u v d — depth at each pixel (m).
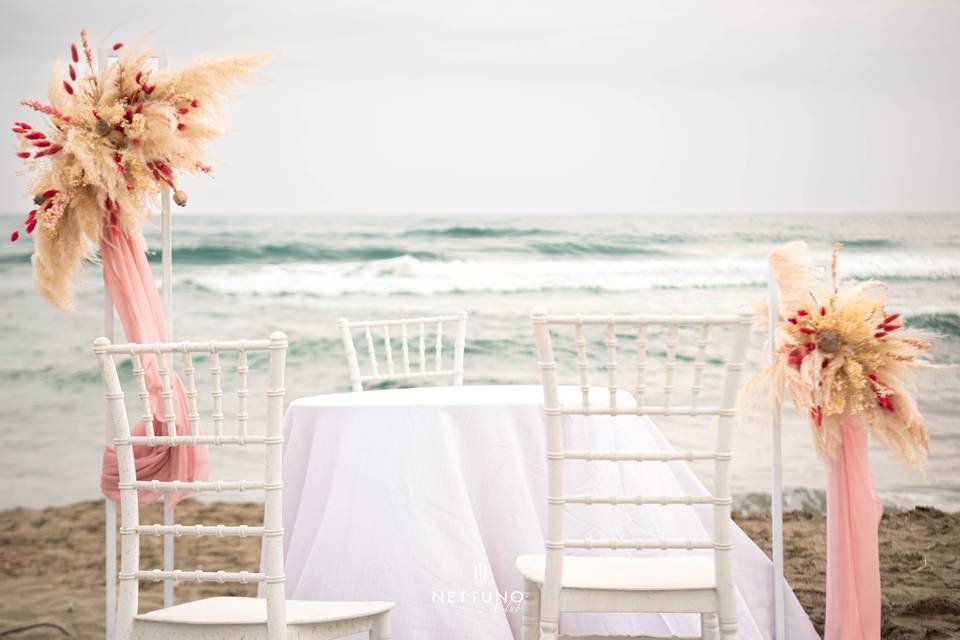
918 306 12.34
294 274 13.09
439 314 12.98
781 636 3.26
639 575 2.61
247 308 12.84
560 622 3.22
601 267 13.45
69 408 10.82
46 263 3.37
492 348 12.20
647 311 13.20
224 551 6.91
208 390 11.17
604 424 3.25
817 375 3.11
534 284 13.26
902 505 8.12
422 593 3.05
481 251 13.50
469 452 3.18
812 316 3.17
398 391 3.69
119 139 3.38
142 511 8.13
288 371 11.67
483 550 3.11
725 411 2.51
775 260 3.27
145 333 3.44
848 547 3.22
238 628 2.45
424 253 13.48
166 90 3.40
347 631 2.57
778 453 3.28
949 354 11.57
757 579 3.37
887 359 3.17
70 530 7.84
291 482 3.31
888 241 13.20
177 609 2.59
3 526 7.98
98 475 9.95
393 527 3.09
